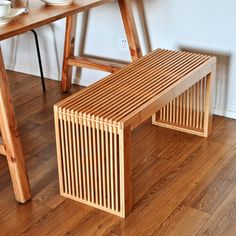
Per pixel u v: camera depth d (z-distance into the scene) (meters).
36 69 3.35
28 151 2.47
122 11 2.64
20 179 2.02
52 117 2.81
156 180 2.21
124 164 1.87
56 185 2.19
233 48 2.59
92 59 2.95
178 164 2.33
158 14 2.74
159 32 2.79
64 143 2.00
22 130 2.67
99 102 1.97
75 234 1.89
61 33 3.10
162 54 2.49
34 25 2.02
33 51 3.29
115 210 1.99
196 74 2.28
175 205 2.04
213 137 2.55
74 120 1.91
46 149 2.48
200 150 2.44
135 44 2.71
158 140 2.53
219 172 2.26
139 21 2.83
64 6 2.27
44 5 2.29
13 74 3.41
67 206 2.05
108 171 1.93
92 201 2.04
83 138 1.94
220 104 2.76
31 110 2.89
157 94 2.03
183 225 1.92
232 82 2.67
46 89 3.16
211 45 2.66
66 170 2.06
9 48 3.40
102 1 2.37
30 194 2.09
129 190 1.95
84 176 2.00
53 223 1.95
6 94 1.90
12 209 2.04
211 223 1.93
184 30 2.71
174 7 2.67
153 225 1.93
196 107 2.56
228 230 1.89
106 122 1.83
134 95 2.03
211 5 2.55
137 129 2.64
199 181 2.19
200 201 2.06
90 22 2.98
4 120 1.93
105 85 2.13
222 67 2.67
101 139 1.88
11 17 2.04
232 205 2.03
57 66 3.25
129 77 2.21
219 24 2.58
